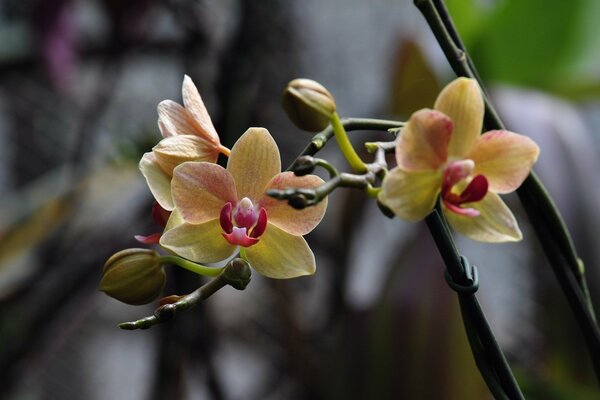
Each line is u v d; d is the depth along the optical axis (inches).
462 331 36.4
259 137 26.4
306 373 46.6
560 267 28.0
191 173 26.2
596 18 44.3
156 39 49.2
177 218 26.6
